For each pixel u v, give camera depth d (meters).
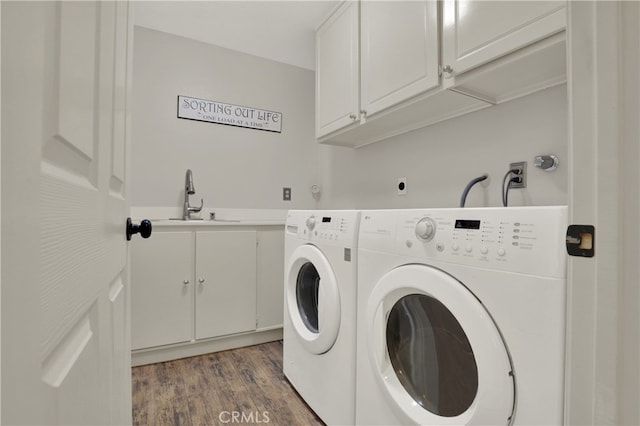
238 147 2.65
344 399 1.24
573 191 0.42
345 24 1.92
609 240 0.38
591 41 0.40
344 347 1.25
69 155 0.38
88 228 0.45
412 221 0.98
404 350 1.04
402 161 2.04
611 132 0.38
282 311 2.40
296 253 1.58
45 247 0.30
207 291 2.13
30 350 0.27
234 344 2.26
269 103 2.78
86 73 0.43
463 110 1.59
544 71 1.20
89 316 0.46
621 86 0.37
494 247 0.75
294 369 1.66
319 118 2.17
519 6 1.06
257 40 2.48
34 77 0.28
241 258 2.25
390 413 1.03
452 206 1.71
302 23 2.26
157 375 1.86
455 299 0.81
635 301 0.36
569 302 0.43
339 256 1.28
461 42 1.25
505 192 1.41
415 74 1.44
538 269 0.67
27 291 0.27
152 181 2.32
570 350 0.43
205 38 2.46
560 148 1.27
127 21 0.82
